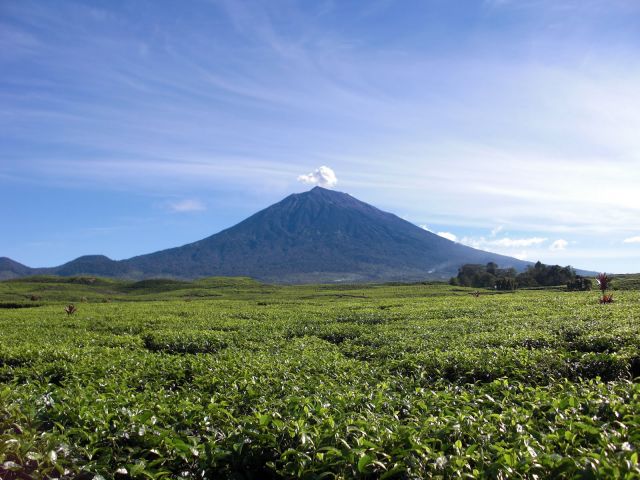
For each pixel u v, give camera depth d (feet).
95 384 39.17
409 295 253.03
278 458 23.98
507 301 132.46
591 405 28.60
